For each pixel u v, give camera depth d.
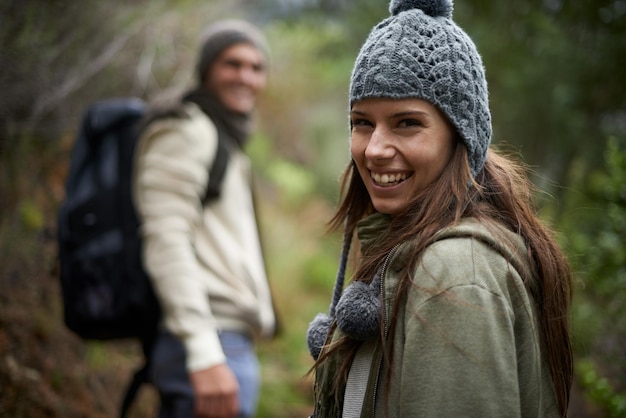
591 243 4.08
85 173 3.62
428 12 1.88
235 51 3.96
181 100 3.82
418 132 1.79
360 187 2.18
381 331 1.71
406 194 1.84
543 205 4.18
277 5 8.10
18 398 3.80
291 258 8.26
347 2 7.70
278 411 5.75
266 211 8.83
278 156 9.95
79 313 3.46
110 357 4.93
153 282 3.44
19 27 4.02
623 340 3.64
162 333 3.49
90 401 4.38
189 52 6.01
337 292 2.21
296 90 9.55
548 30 6.03
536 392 1.68
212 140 3.66
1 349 3.93
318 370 1.96
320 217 9.28
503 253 1.70
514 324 1.69
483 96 1.86
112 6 4.97
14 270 4.37
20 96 4.20
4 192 4.32
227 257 3.63
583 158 5.93
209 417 3.38
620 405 3.09
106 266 3.46
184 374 3.43
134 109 3.71
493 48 6.17
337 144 9.88
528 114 6.27
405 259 1.75
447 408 1.53
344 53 7.98
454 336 1.57
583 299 3.89
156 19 5.49
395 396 1.68
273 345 6.79
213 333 3.43
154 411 4.91
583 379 3.40
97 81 5.17
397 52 1.78
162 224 3.44
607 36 5.86
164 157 3.51
